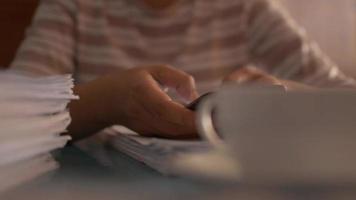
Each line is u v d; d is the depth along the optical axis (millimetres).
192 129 506
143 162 468
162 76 593
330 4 2131
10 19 1600
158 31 1321
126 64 1292
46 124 424
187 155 327
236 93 280
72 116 636
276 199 279
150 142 445
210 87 1306
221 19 1365
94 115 628
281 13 1429
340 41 2145
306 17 2125
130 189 331
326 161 274
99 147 656
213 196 302
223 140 293
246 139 279
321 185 283
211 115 317
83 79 1283
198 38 1341
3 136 326
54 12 1277
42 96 410
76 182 359
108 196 308
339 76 1321
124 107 580
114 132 630
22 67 1157
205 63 1324
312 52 1366
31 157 389
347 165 276
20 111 358
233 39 1369
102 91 620
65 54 1247
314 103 271
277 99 273
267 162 277
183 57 1315
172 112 515
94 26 1303
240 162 284
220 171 291
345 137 273
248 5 1391
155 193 317
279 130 273
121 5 1323
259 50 1396
